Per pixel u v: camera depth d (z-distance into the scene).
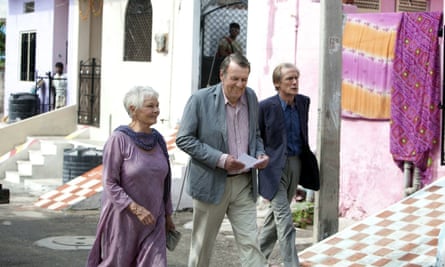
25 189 14.93
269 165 7.78
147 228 6.13
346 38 10.88
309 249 8.48
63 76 18.59
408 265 7.87
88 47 17.61
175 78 14.18
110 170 6.13
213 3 14.04
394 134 10.22
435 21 9.80
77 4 17.55
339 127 8.59
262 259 6.98
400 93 10.17
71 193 12.64
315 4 11.41
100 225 6.23
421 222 8.70
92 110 17.09
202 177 6.88
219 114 6.91
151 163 6.19
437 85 9.81
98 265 6.29
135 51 15.48
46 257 8.98
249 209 6.99
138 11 15.32
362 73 10.69
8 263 8.66
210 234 7.02
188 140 6.84
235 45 14.24
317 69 11.38
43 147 16.09
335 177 8.60
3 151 16.83
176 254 9.27
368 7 13.15
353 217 10.93
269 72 12.24
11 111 19.08
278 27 12.08
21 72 20.92
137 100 6.18
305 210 10.70
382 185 10.52
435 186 9.42
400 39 10.18
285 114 7.88
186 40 13.88
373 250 8.28
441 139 9.27
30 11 20.58
